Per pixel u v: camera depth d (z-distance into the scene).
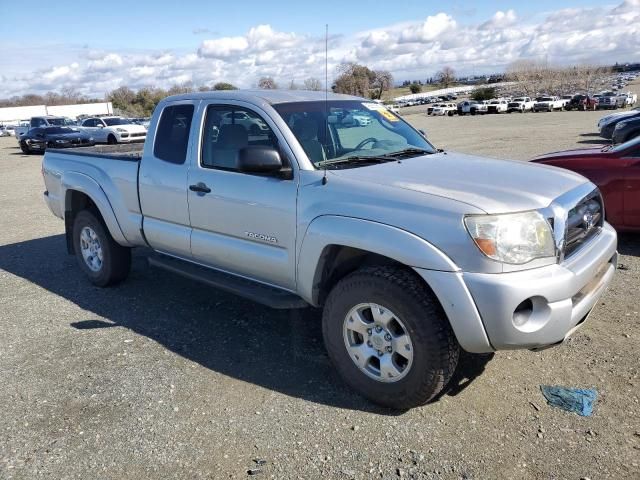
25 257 7.12
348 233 3.31
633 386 3.45
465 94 117.69
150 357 4.14
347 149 4.10
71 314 5.05
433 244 3.03
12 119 70.81
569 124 29.62
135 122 29.80
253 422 3.29
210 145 4.32
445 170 3.71
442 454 2.93
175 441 3.14
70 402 3.57
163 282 5.81
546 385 3.52
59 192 5.94
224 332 4.53
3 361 4.17
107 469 2.94
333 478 2.80
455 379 3.65
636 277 5.38
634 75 169.00
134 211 5.03
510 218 2.99
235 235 4.12
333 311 3.47
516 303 2.91
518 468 2.80
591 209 3.63
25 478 2.89
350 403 3.45
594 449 2.91
